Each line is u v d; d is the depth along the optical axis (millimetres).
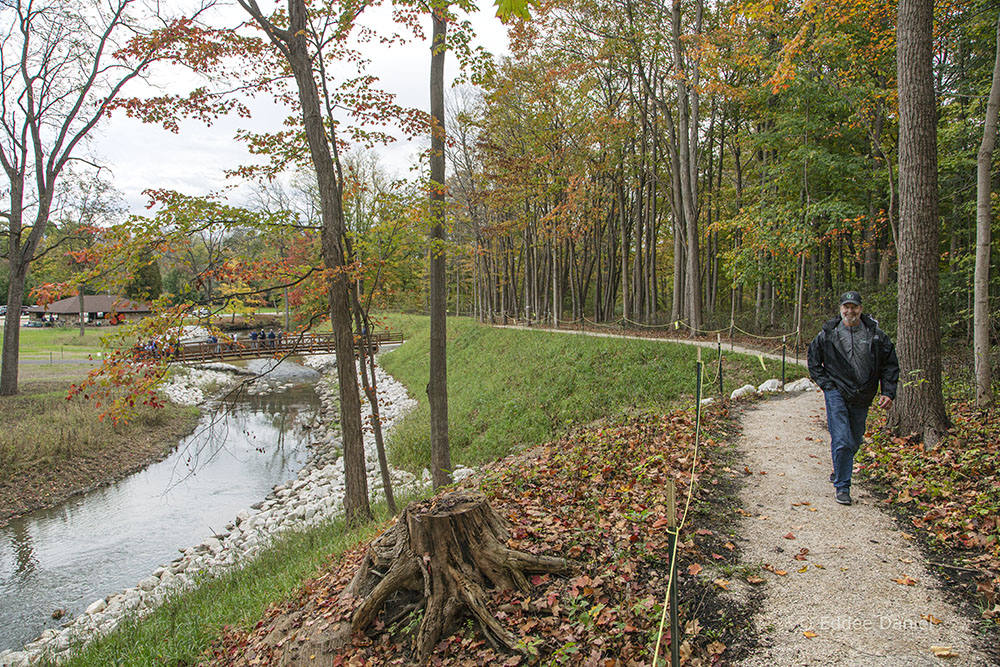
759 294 22406
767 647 3191
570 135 23016
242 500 13938
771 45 16219
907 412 6340
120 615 8094
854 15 11883
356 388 9961
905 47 6449
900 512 4762
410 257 10664
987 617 3256
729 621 3420
